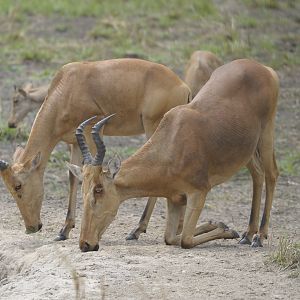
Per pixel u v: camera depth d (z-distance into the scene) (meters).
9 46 42.50
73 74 24.53
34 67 40.19
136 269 19.83
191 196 21.88
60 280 19.14
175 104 24.64
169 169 21.64
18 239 23.38
